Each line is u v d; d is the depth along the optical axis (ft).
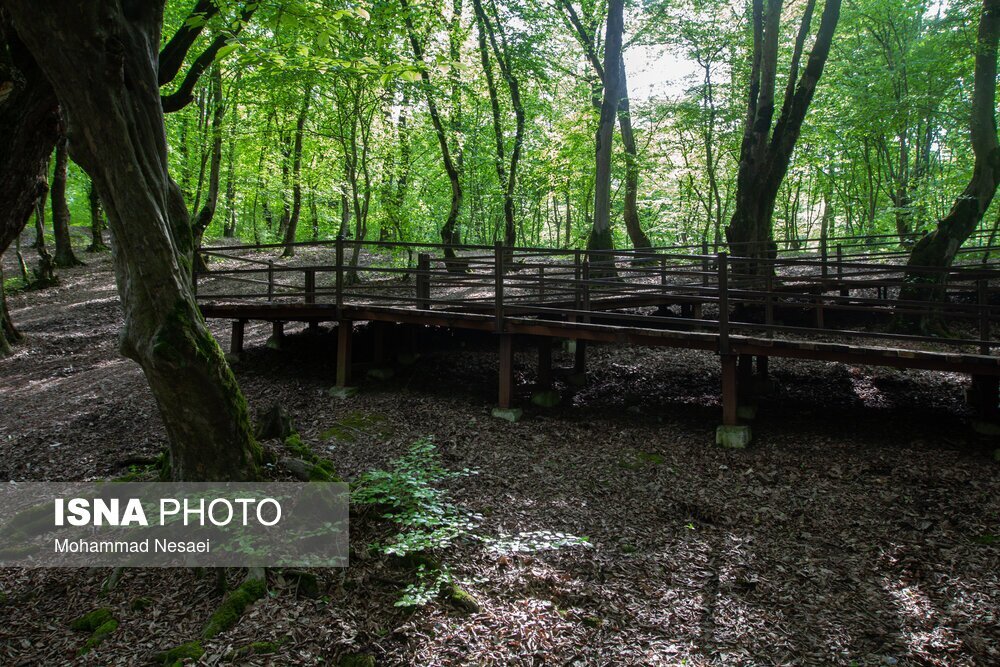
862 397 28.12
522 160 60.34
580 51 62.44
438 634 13.26
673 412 27.53
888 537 17.53
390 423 25.18
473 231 80.48
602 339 25.31
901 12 51.85
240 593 14.05
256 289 48.16
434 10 42.14
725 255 23.50
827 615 14.66
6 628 13.92
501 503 19.63
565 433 25.17
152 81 16.03
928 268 22.97
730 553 17.22
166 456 19.39
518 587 15.20
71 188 80.33
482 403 28.22
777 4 42.24
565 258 75.05
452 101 47.91
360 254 64.90
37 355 35.29
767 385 29.63
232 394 17.22
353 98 42.65
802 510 19.17
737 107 58.59
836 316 39.19
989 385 23.08
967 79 47.14
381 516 17.39
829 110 54.24
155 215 15.38
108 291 49.39
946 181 47.91
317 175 56.95
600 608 14.69
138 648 13.03
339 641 12.87
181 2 42.68
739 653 13.41
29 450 22.62
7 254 62.90
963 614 14.38
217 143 47.55
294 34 28.27
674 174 68.18
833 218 84.02
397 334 33.58
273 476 17.99
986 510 18.10
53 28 13.24
